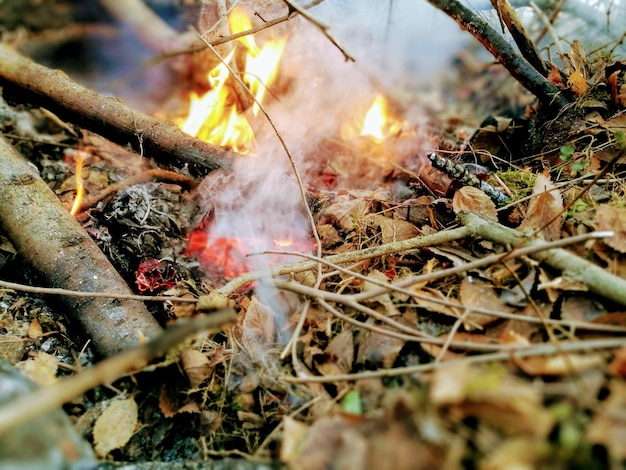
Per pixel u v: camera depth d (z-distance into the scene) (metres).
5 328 0.32
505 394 0.18
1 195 0.35
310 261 0.32
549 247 0.26
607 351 0.21
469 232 0.30
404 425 0.18
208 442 0.26
